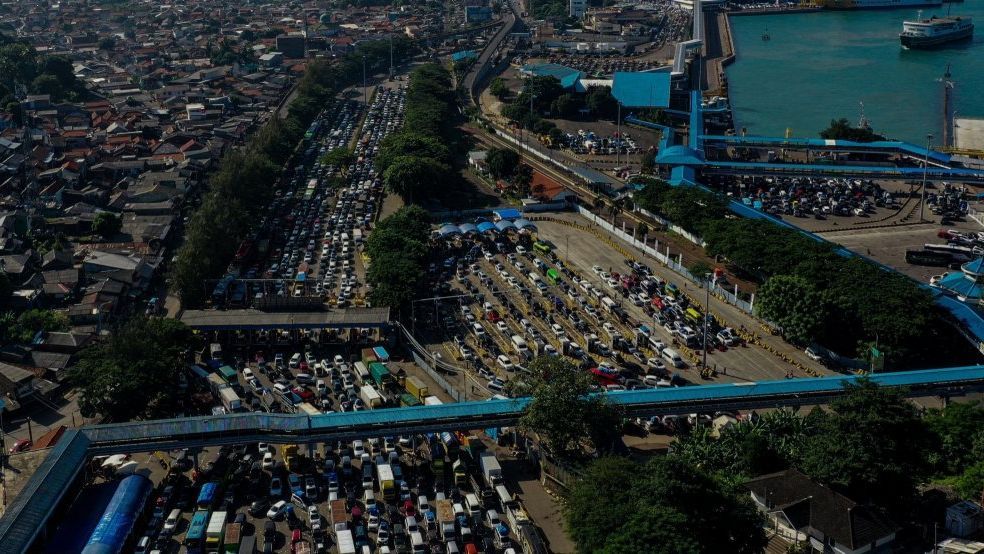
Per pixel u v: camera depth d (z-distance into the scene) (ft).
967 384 643.04
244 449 611.88
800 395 629.92
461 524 524.11
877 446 517.96
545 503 554.46
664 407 613.52
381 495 557.33
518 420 592.60
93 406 632.79
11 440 636.48
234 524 520.01
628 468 503.20
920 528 502.79
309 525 530.68
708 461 556.92
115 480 558.15
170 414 654.94
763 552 490.08
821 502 500.33
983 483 519.60
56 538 505.66
